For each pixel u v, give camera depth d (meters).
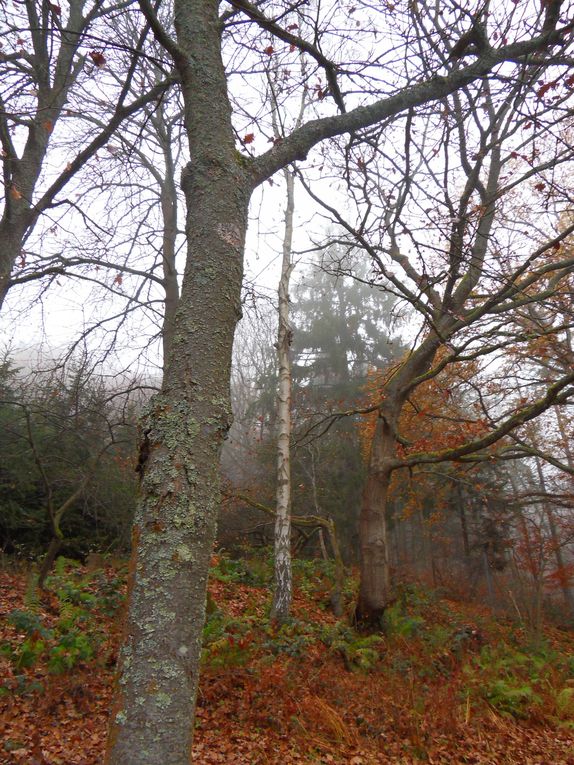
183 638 2.11
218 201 2.96
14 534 12.34
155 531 2.24
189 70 3.35
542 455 11.19
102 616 7.96
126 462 13.61
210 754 5.31
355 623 10.98
